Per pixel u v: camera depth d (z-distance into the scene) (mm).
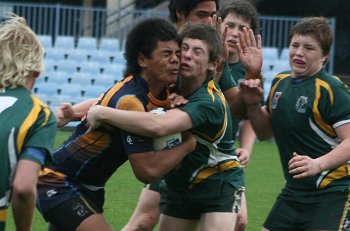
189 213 14492
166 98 13266
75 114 13953
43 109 11195
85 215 12867
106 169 13094
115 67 50625
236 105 15320
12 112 11016
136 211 16531
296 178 13898
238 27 16578
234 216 14203
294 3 58781
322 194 14211
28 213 10977
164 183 14789
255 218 24000
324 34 14188
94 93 49438
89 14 59844
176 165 13242
